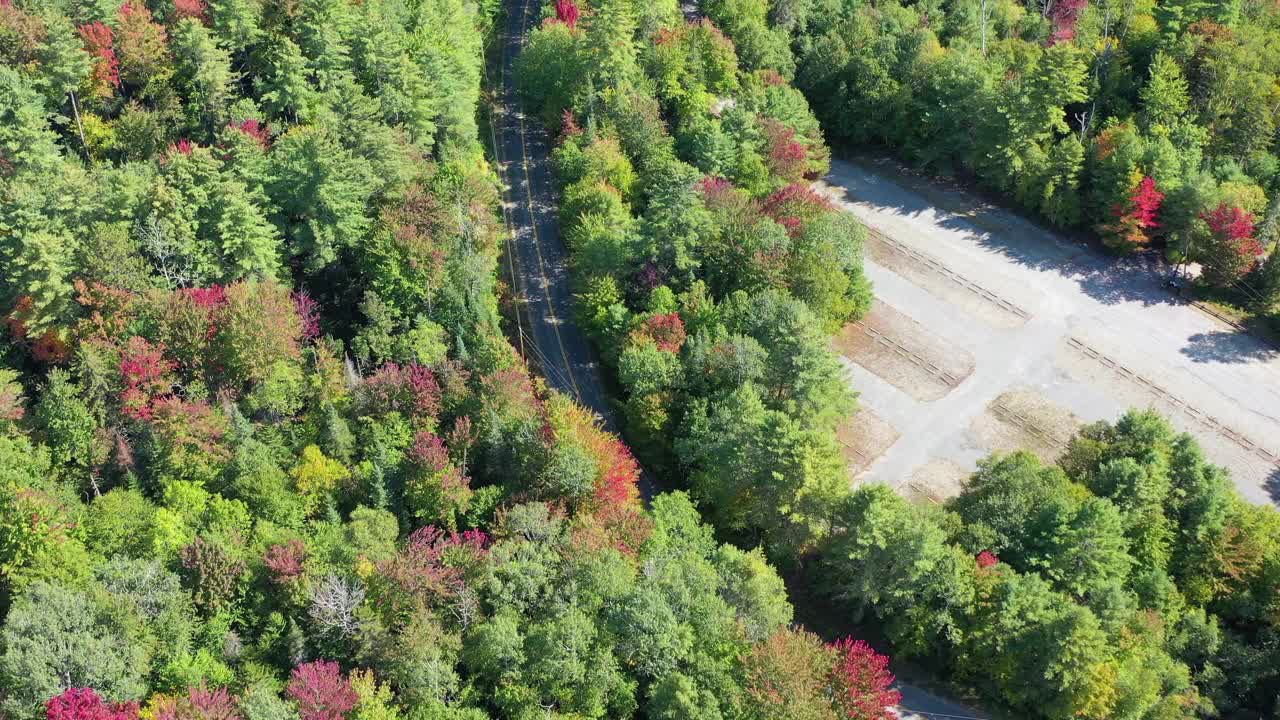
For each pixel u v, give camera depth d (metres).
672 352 133.50
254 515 111.00
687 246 146.12
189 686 92.88
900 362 155.25
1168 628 116.62
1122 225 167.62
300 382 122.88
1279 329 159.38
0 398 115.44
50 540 102.81
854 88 192.75
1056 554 116.19
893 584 111.19
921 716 111.44
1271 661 115.88
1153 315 163.38
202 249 128.75
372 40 152.25
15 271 120.81
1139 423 131.62
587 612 101.44
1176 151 171.50
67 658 91.00
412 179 146.00
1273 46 182.12
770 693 94.19
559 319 152.88
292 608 100.69
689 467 132.12
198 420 114.81
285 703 89.50
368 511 108.50
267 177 133.62
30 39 141.25
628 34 173.62
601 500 115.38
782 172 169.12
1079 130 182.50
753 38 189.50
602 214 152.50
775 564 124.00
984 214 182.00
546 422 120.31
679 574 104.62
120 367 117.56
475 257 139.00
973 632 110.69
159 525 105.62
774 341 133.38
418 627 97.06
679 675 96.31
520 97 188.62
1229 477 135.50
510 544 105.44
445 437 119.81
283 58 144.12
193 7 152.12
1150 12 195.75
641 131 166.25
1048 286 168.25
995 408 149.12
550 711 96.00
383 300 133.38
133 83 150.62
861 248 162.00
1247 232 159.12
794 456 115.25
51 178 124.94
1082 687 105.44
